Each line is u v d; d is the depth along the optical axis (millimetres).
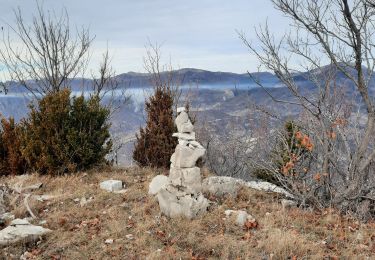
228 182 4863
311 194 4676
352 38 4418
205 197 4691
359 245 3713
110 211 4367
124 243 3730
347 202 4613
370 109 4508
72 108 5965
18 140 5898
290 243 3588
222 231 3906
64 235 3855
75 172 5773
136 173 5938
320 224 4180
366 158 4613
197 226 3977
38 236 3793
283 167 4828
